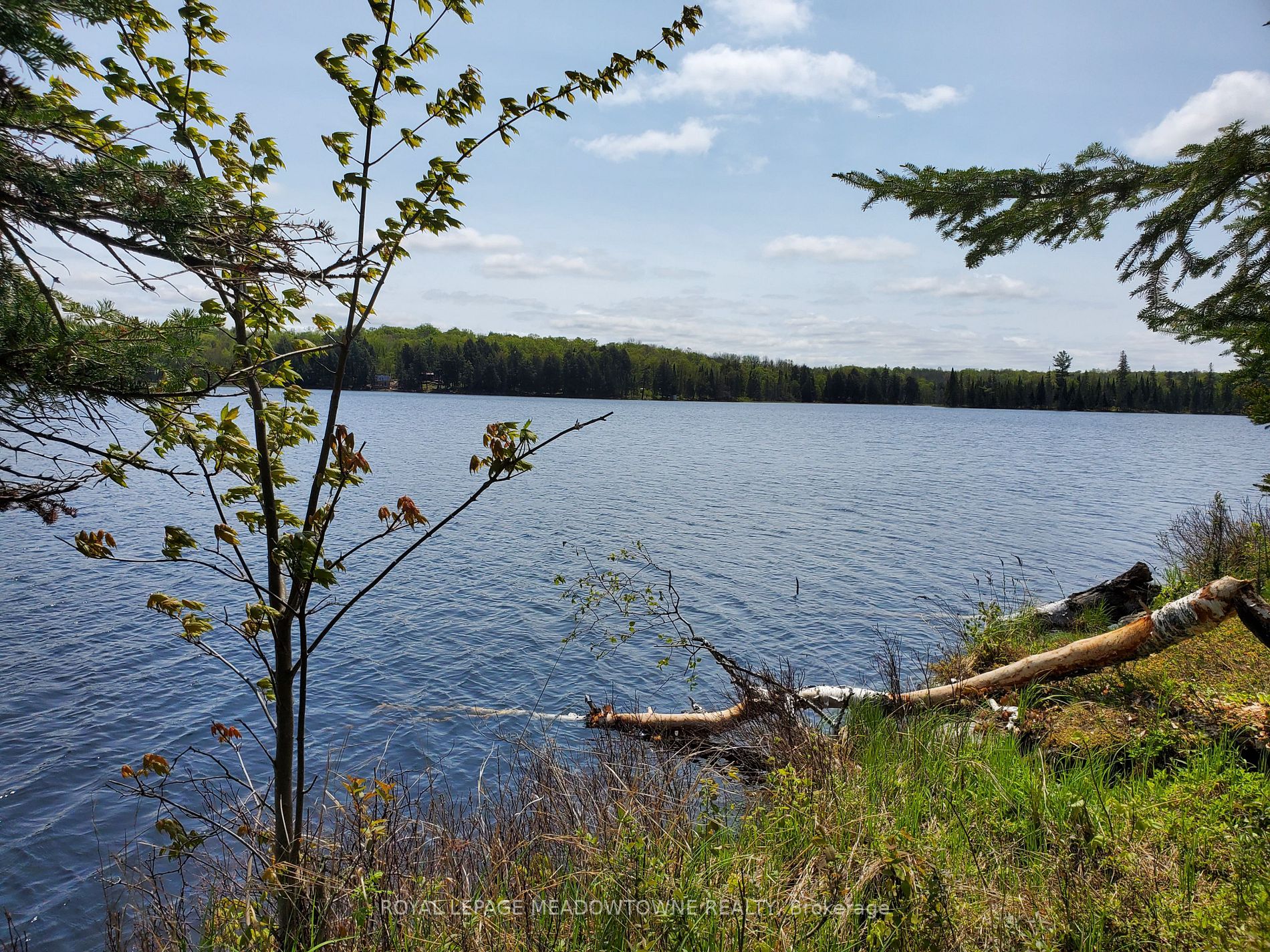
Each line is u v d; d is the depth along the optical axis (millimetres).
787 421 125375
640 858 3721
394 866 3852
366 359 167875
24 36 2033
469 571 18484
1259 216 4609
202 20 2980
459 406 134000
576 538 23031
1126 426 133750
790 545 22812
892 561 20766
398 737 9383
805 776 5262
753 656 12641
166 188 2193
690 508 30109
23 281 2234
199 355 2643
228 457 3023
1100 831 4219
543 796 5266
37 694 10688
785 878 3840
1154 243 4758
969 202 5082
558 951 3344
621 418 119625
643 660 12352
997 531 25922
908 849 3777
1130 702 6492
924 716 6875
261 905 3455
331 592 16453
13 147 2008
